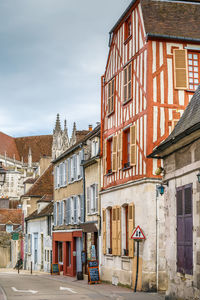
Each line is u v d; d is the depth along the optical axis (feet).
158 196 59.67
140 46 64.49
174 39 62.49
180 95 62.13
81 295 55.26
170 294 46.57
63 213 106.42
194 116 42.39
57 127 255.09
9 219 186.39
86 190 89.40
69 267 97.30
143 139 61.93
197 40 62.80
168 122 61.16
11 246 166.81
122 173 68.74
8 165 355.15
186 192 43.11
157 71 61.77
